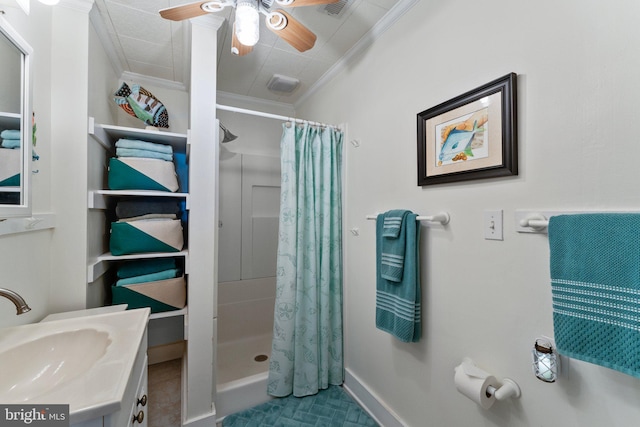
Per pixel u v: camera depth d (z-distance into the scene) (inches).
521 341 36.4
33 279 44.3
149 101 68.2
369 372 65.8
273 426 59.9
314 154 73.9
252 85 91.8
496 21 39.6
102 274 62.8
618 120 28.4
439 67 48.4
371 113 65.7
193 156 58.8
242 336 98.6
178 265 73.3
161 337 81.0
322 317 72.1
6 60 36.3
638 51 27.1
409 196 54.8
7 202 36.0
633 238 25.7
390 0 55.0
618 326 26.1
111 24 61.8
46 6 48.4
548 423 33.6
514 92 36.6
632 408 27.4
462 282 44.4
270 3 45.0
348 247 74.2
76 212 51.3
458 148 44.1
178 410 62.8
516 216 37.1
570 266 29.4
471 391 37.9
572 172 31.7
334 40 67.5
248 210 101.4
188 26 61.3
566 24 32.3
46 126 48.3
